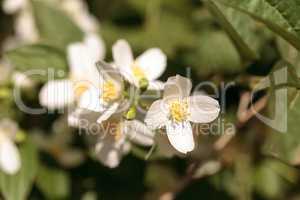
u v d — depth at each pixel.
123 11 0.58
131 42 0.52
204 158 0.42
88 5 0.56
